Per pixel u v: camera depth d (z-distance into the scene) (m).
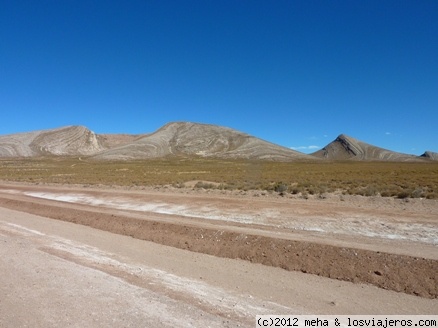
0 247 12.96
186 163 134.88
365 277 9.80
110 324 6.51
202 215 20.70
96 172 77.38
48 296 7.96
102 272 9.98
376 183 36.50
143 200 27.44
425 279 9.13
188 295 8.20
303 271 10.80
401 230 15.10
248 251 12.50
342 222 16.95
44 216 23.30
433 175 48.44
